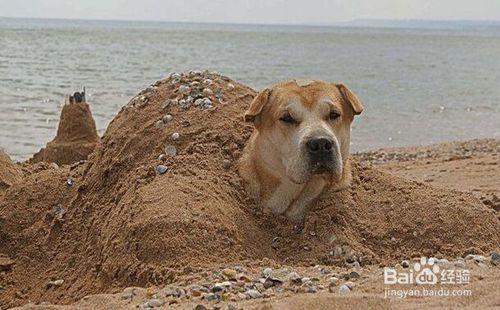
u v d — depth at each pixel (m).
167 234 1.97
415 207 2.14
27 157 5.23
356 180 2.22
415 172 4.11
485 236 2.10
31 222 2.43
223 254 1.97
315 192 2.13
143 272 1.94
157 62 17.05
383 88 11.91
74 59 17.55
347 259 2.01
